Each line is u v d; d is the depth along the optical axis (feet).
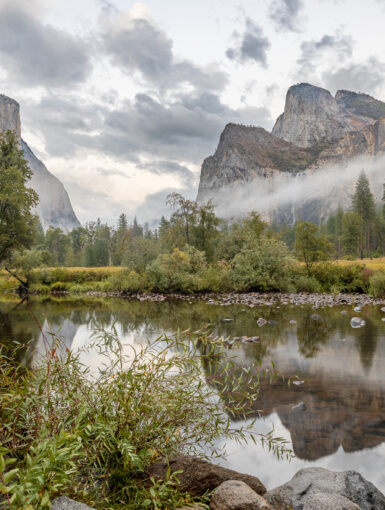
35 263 153.48
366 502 10.36
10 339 43.24
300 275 121.39
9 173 99.14
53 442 7.00
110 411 9.89
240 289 115.96
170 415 10.66
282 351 35.24
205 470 10.41
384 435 17.42
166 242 166.40
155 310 75.41
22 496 5.49
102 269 174.29
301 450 15.94
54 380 10.53
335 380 26.08
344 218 274.57
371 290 97.40
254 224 160.56
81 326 54.34
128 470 9.34
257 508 8.75
